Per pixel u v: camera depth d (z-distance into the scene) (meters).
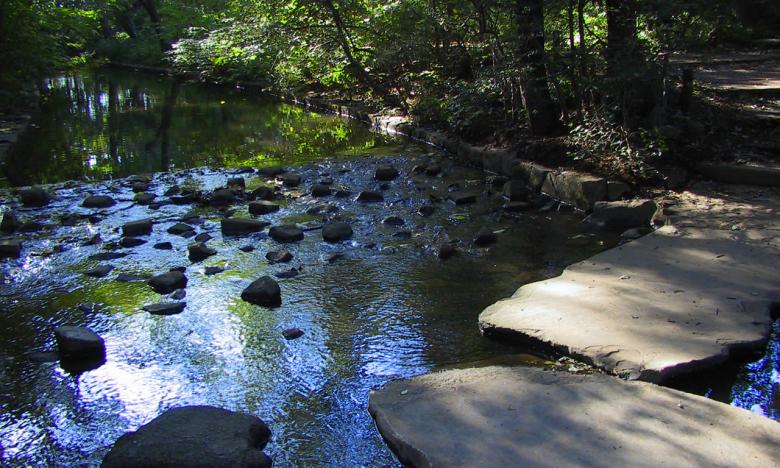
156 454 3.01
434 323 4.48
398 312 4.66
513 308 4.41
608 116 7.26
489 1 8.09
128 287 5.19
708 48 11.47
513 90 8.49
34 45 14.95
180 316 4.68
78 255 5.89
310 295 4.98
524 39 7.79
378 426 3.32
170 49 27.09
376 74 13.20
